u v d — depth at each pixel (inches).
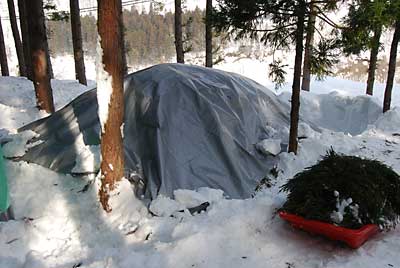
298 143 225.8
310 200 136.6
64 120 223.6
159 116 197.6
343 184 137.3
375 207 132.7
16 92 401.4
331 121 340.8
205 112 206.2
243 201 163.2
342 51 205.3
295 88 205.5
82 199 177.5
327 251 130.4
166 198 166.6
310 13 192.9
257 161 206.1
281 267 123.8
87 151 199.0
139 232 150.6
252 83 259.6
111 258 133.3
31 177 193.5
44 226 158.7
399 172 197.6
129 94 214.4
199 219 154.1
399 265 119.9
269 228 144.8
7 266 133.4
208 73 241.3
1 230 149.8
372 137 254.4
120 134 166.6
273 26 204.8
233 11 201.8
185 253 131.8
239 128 211.9
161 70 228.2
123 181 169.8
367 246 131.4
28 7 310.8
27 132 219.6
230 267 125.0
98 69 160.1
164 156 186.1
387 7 171.2
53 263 135.8
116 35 156.9
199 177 186.4
